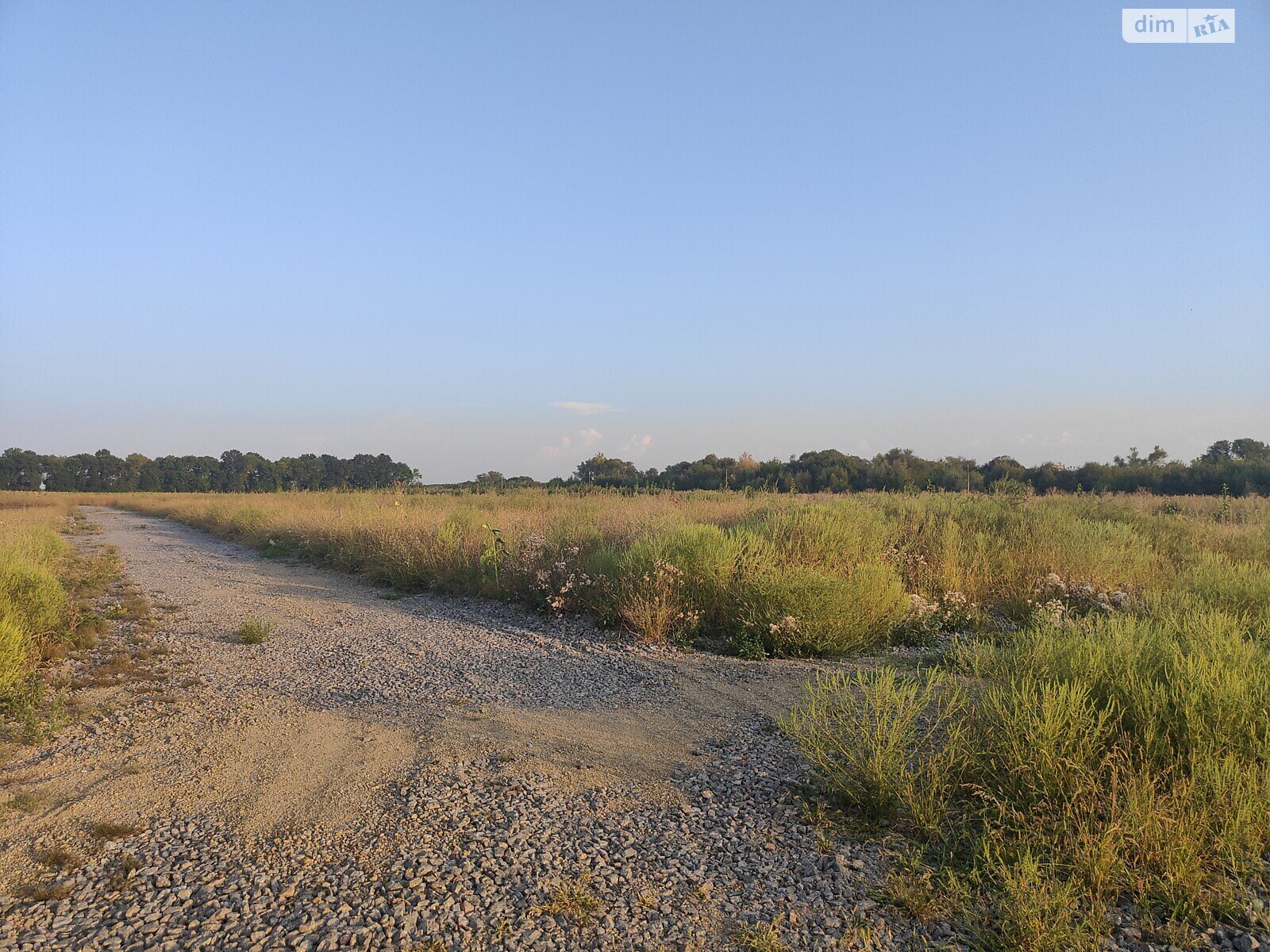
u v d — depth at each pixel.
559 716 6.27
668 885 3.67
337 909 3.46
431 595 12.51
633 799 4.66
